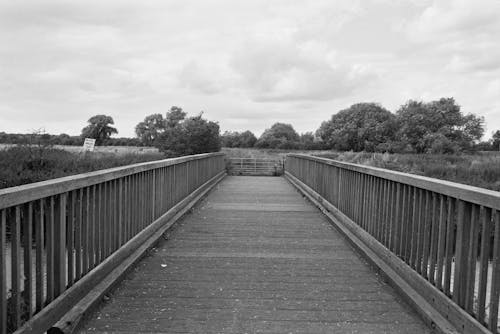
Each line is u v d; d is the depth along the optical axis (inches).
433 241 127.5
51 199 108.3
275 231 252.5
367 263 183.3
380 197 182.9
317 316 125.4
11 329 94.9
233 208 343.6
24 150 342.3
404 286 141.2
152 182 219.9
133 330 113.5
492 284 93.0
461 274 108.2
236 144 2374.5
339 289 149.6
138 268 171.6
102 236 146.0
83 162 390.9
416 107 2561.5
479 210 103.0
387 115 2947.8
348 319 123.5
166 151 758.5
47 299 108.3
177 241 223.6
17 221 92.8
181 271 168.7
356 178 229.5
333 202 294.7
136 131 2086.6
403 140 2356.1
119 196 163.5
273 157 974.4
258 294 143.3
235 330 115.0
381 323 120.9
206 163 463.8
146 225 208.5
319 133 3307.1
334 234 245.6
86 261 131.3
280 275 165.5
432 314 117.5
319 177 357.7
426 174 725.3
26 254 97.5
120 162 451.8
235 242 222.7
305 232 250.5
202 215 308.0
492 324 92.3
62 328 104.2
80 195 125.3
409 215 147.8
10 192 87.7
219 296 140.9
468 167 749.3
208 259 187.9
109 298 135.8
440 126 2390.5
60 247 113.0
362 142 2812.5
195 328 115.7
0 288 87.2
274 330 115.5
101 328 114.3
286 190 494.3
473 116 2466.8
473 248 103.1
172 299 137.2
